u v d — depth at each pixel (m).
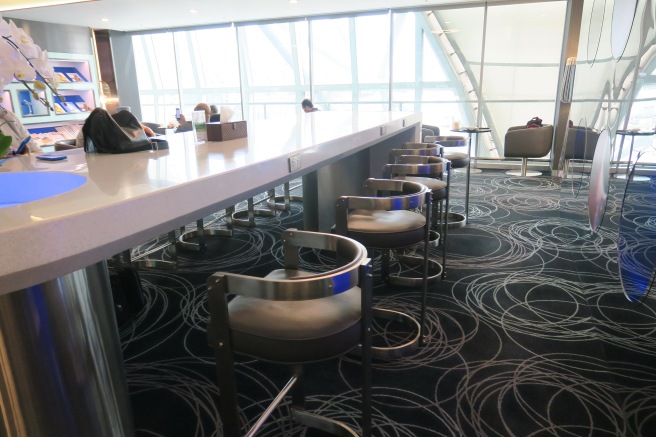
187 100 11.61
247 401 1.95
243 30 9.72
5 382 1.15
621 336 1.77
